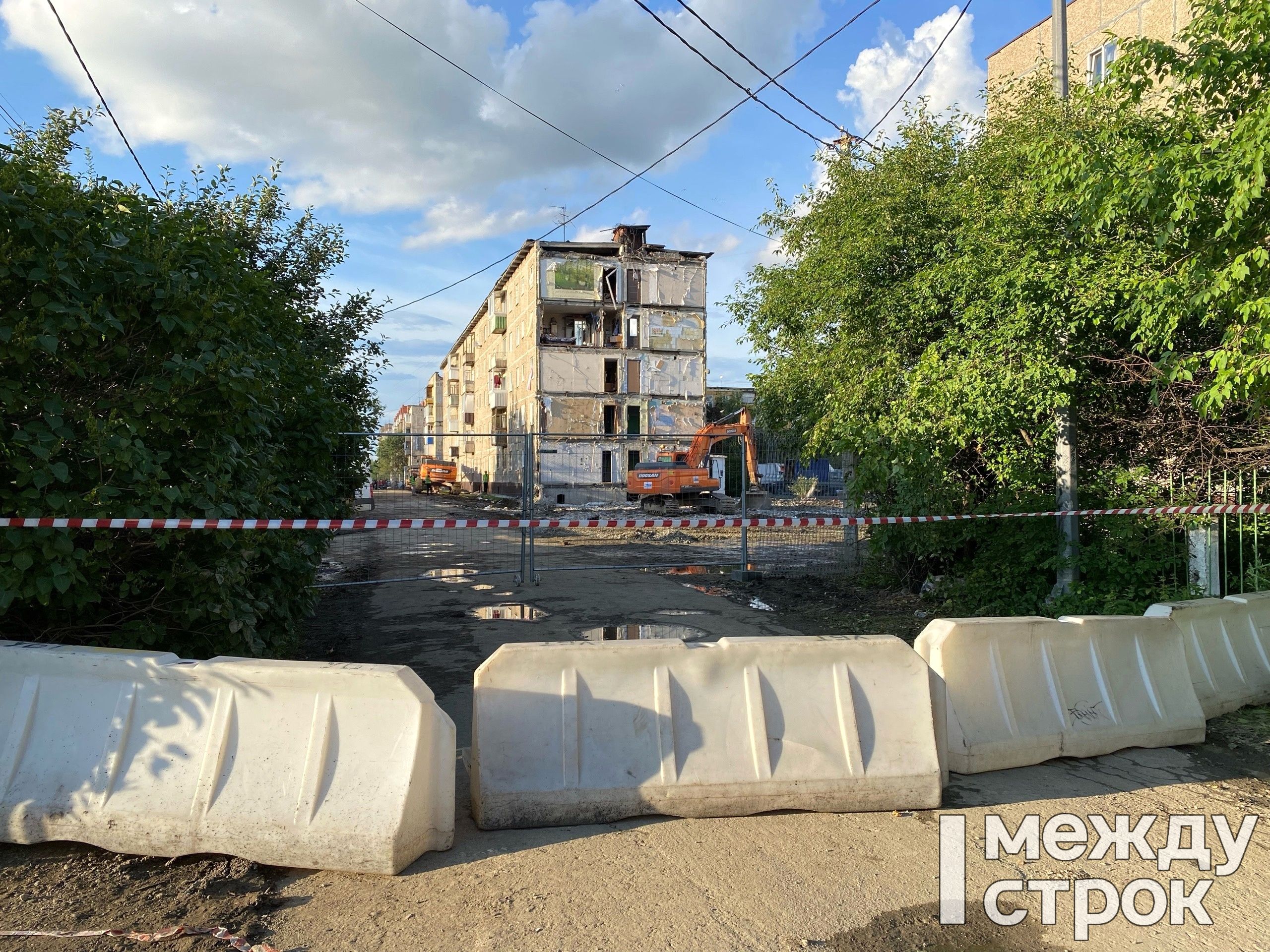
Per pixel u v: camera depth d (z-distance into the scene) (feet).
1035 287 24.61
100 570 14.80
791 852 11.94
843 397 33.09
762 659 13.69
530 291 155.43
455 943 9.56
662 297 154.51
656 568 46.29
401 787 11.26
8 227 13.15
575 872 11.26
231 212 41.93
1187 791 14.61
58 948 9.31
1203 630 19.77
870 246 32.30
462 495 163.73
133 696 12.00
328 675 11.72
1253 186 16.34
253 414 16.69
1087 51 61.26
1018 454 28.60
